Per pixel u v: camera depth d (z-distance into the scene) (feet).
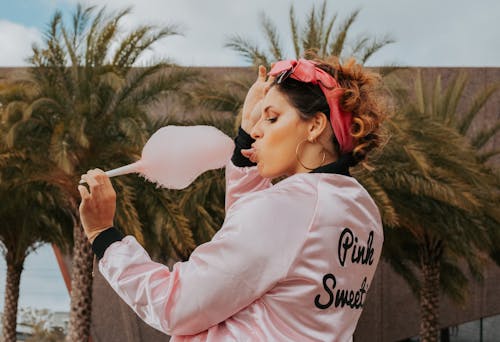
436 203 45.88
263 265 3.72
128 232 38.01
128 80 42.78
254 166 4.76
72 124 37.42
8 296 60.59
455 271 63.62
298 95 4.14
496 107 77.77
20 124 37.32
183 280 3.76
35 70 41.19
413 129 41.11
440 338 80.38
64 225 56.18
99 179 4.07
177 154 4.23
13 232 58.08
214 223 43.39
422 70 77.56
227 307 3.72
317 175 4.00
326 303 3.85
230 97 44.62
